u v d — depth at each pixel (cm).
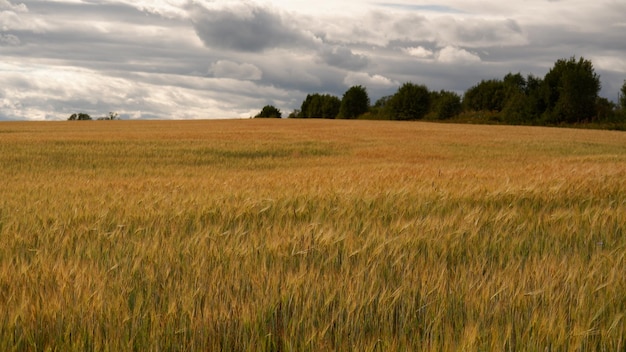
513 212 610
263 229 536
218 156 2447
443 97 9294
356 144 3180
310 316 311
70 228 552
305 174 1166
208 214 635
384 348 280
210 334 296
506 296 341
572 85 7019
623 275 378
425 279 367
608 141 3797
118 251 452
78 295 328
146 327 296
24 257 450
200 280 365
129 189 941
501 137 4034
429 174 1090
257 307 316
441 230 512
